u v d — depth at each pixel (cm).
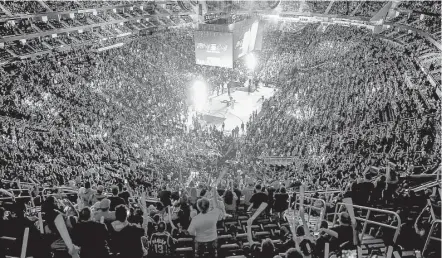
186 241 1122
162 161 3619
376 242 1054
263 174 3195
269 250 662
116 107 4734
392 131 3027
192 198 1323
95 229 758
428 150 2484
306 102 4925
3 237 849
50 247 882
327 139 3619
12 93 4128
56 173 2517
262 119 4788
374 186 1296
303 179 2664
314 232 1173
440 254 903
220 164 3794
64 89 4700
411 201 1244
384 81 4553
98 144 3591
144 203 1043
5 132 3228
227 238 1166
